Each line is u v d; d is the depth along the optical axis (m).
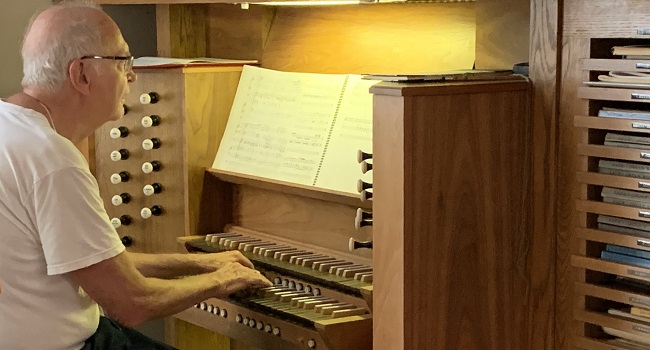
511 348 2.01
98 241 1.85
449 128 1.85
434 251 1.86
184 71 2.61
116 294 1.89
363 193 2.10
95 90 2.00
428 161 1.83
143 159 2.76
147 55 3.26
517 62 2.16
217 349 3.10
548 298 1.96
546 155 1.93
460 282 1.91
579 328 1.91
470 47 2.29
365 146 2.30
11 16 3.08
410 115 1.80
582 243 1.88
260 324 2.15
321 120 2.46
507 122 1.93
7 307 1.85
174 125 2.67
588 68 1.82
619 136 1.80
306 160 2.43
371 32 2.50
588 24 1.82
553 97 1.90
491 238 1.95
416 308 1.85
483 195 1.92
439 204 1.86
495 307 1.97
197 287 2.04
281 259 2.34
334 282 2.10
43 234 1.83
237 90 2.73
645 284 1.85
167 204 2.72
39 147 1.84
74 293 1.94
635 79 1.74
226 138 2.69
